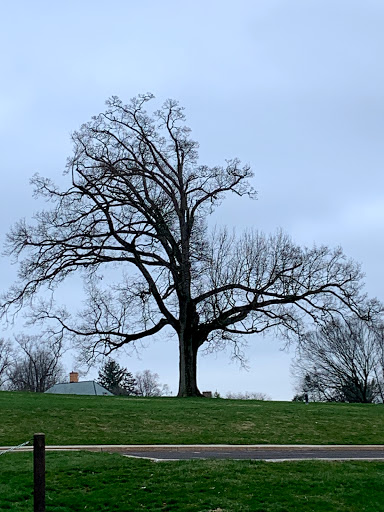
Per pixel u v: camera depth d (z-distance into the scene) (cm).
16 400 3170
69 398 3444
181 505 1495
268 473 1720
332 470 1773
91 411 2864
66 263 4412
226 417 2888
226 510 1459
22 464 1816
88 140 4725
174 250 4491
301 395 8019
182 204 4606
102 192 4416
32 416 2677
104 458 1884
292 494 1564
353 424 2864
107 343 4591
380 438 2569
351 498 1550
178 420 2775
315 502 1514
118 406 3083
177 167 4703
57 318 4597
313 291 4466
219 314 4462
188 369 4384
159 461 1856
